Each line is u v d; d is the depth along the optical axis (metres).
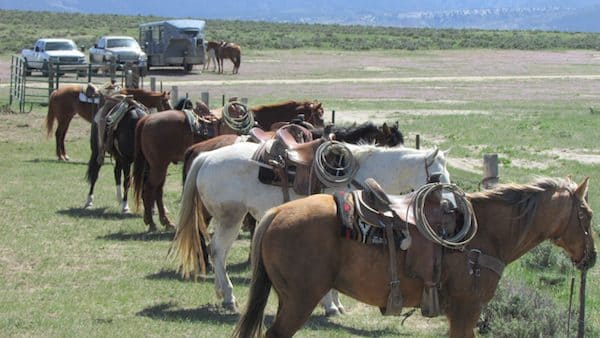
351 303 10.98
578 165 21.36
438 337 9.43
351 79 47.38
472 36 92.31
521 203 7.55
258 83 43.91
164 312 10.00
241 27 104.12
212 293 10.95
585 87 44.59
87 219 15.52
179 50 50.06
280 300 7.49
